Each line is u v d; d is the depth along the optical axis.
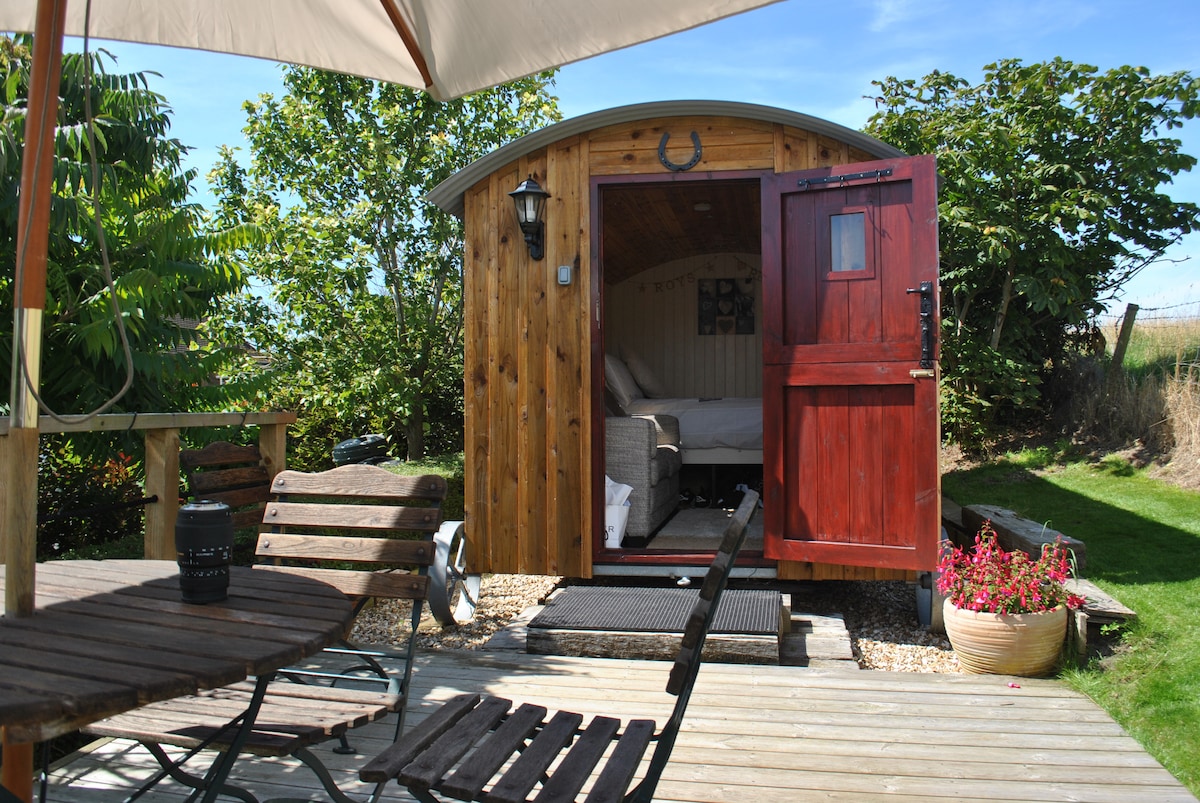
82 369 5.89
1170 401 7.86
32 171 1.74
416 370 10.49
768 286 4.94
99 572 2.28
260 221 9.89
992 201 8.33
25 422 1.79
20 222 1.75
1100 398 8.61
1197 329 8.77
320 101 10.34
